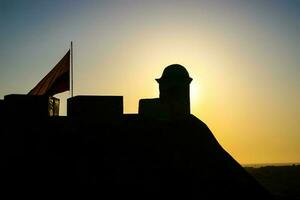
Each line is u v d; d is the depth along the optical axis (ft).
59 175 58.80
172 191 58.65
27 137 63.16
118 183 58.39
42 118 65.92
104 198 56.65
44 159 60.49
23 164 59.82
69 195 56.65
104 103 67.56
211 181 61.16
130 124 66.74
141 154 62.49
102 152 61.93
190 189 59.26
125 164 60.75
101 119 66.85
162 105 72.18
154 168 60.95
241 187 61.87
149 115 72.08
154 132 66.08
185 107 72.23
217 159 64.80
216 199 59.11
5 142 62.34
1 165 59.62
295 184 290.56
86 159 60.75
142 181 59.06
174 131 66.85
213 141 67.77
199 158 63.77
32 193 56.70
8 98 65.62
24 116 65.51
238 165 65.51
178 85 72.23
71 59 74.79
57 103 71.56
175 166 61.82
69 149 61.98
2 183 57.62
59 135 63.87
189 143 65.51
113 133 64.90
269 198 61.82
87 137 63.82
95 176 58.90
